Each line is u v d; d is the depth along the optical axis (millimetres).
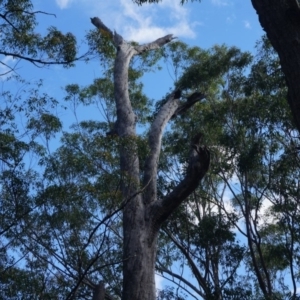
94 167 12453
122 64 16172
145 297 11508
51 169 12711
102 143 12500
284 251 17984
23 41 11680
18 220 11773
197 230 18172
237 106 20047
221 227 17828
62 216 12188
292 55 6945
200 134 12383
